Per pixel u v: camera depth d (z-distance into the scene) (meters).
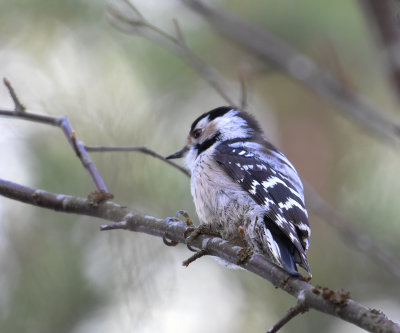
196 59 10.00
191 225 7.48
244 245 7.90
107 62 12.13
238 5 13.34
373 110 10.97
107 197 7.53
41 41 12.15
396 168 12.78
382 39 10.55
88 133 9.88
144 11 12.65
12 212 10.74
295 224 7.68
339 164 13.51
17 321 10.32
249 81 10.49
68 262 10.52
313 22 13.05
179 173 10.70
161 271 8.55
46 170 10.78
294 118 14.39
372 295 12.06
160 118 11.24
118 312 9.49
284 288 6.25
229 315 11.52
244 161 8.48
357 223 12.20
